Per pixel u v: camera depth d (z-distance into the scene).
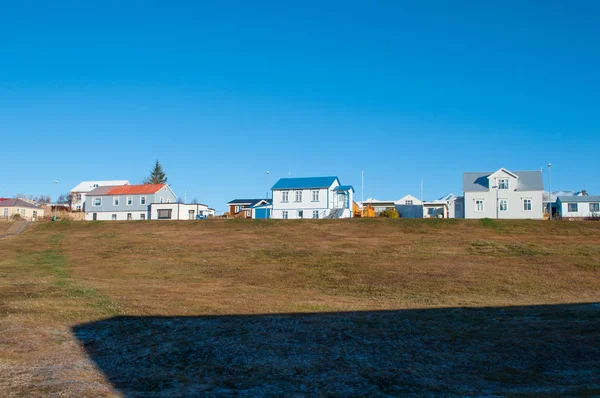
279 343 10.66
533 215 55.03
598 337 11.50
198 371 8.95
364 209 67.88
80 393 7.70
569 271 23.44
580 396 7.92
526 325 12.65
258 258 28.11
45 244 35.25
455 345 10.80
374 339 11.07
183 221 47.78
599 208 66.06
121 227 45.72
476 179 58.62
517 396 7.90
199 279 22.19
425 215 68.81
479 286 20.47
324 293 19.08
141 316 12.99
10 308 13.63
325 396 7.83
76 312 13.27
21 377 8.39
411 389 8.21
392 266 25.06
